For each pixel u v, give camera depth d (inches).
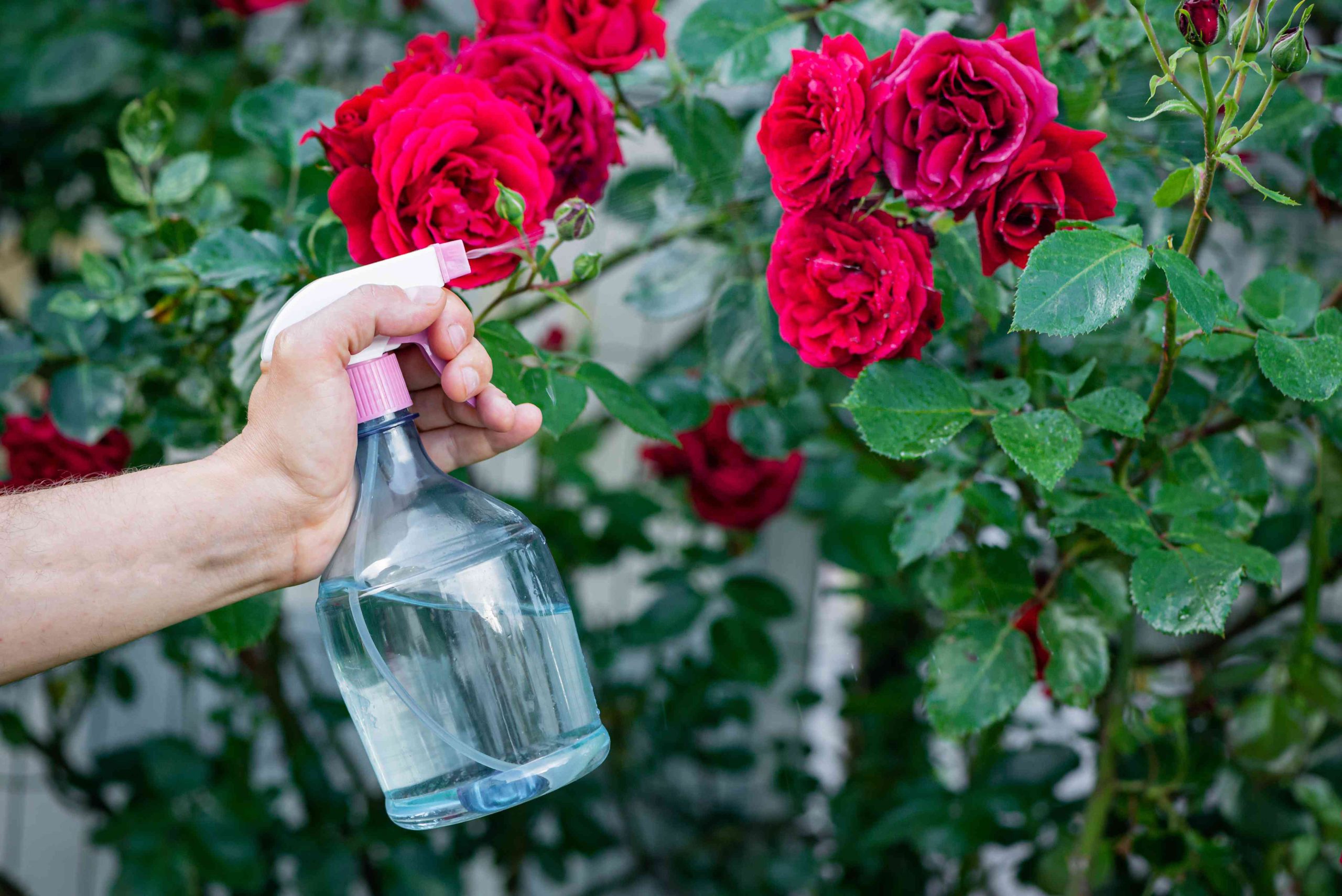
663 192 48.9
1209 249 51.3
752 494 59.7
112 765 70.7
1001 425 38.4
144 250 47.3
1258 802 47.9
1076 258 35.9
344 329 36.9
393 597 36.9
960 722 42.0
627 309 83.3
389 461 37.6
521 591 37.8
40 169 68.6
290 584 39.4
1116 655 49.9
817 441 59.2
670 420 52.0
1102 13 45.0
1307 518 50.7
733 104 50.3
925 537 42.4
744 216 47.1
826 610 82.0
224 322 46.6
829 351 39.4
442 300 37.4
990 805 51.6
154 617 38.4
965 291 41.2
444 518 37.3
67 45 64.2
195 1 75.3
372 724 37.9
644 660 85.0
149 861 62.5
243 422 47.3
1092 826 46.8
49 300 47.6
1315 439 46.8
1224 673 49.8
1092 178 38.2
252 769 73.0
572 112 41.7
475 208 39.5
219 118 64.1
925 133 38.0
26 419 48.4
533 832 75.3
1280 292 41.9
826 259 39.1
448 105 39.4
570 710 38.1
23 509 37.9
